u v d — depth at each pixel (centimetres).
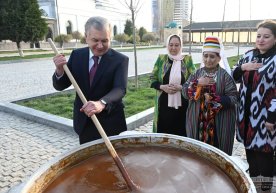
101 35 194
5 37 2055
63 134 490
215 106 252
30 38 2089
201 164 161
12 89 945
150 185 146
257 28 250
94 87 222
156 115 347
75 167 164
